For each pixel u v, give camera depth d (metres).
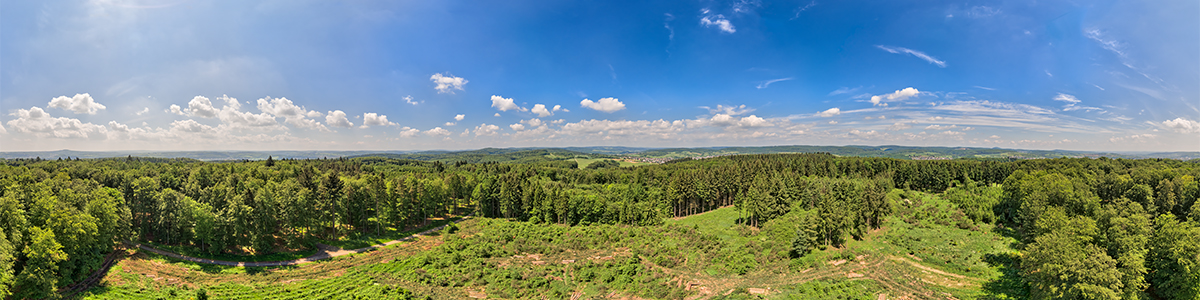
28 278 49.09
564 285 65.50
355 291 60.88
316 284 63.69
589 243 91.25
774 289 59.53
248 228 74.12
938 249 73.94
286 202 78.62
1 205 51.44
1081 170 115.88
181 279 62.03
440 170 193.62
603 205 114.69
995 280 59.53
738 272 68.31
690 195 120.69
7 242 48.06
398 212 101.88
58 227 55.12
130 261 65.62
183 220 72.06
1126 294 41.25
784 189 112.81
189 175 116.44
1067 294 41.62
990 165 151.25
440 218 121.56
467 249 85.81
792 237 81.19
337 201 91.81
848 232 79.38
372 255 81.56
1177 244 42.03
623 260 77.69
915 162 160.38
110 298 53.28
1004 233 82.06
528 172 196.00
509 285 65.38
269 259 74.00
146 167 127.81
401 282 65.94
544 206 115.50
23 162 155.38
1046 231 56.06
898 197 116.88
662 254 79.94
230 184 101.81
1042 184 85.50
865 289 57.72
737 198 108.44
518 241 92.19
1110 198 82.75
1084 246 46.69
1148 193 76.12
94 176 102.88
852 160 172.00
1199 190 72.69
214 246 72.25
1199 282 40.88
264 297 57.19
